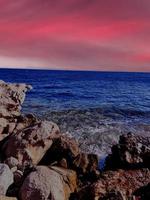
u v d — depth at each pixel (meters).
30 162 9.66
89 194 7.84
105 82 72.25
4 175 7.81
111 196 7.53
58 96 38.66
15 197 7.34
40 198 7.17
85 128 19.08
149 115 26.00
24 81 64.88
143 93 46.47
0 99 12.57
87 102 33.59
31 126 10.92
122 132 18.52
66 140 10.77
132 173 9.59
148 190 8.36
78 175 9.83
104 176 9.12
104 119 22.98
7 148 10.15
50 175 7.81
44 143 10.28
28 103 30.16
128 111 27.72
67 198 7.84
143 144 11.80
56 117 22.81
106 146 15.27
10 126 11.60
